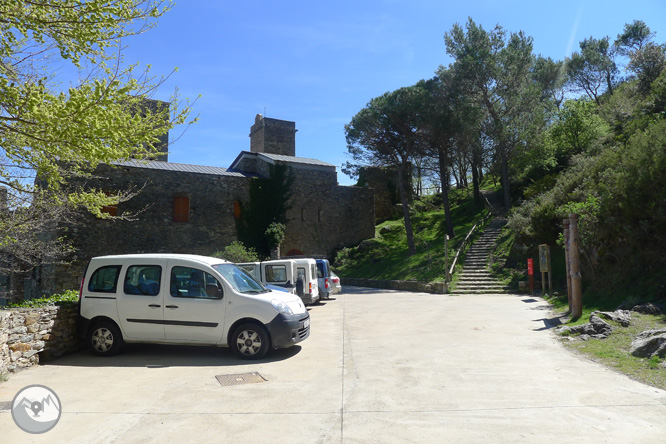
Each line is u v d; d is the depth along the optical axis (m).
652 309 8.11
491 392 4.65
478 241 23.94
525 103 27.34
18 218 7.21
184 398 4.68
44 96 4.55
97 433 3.69
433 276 21.14
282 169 31.23
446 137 27.69
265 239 29.36
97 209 7.57
